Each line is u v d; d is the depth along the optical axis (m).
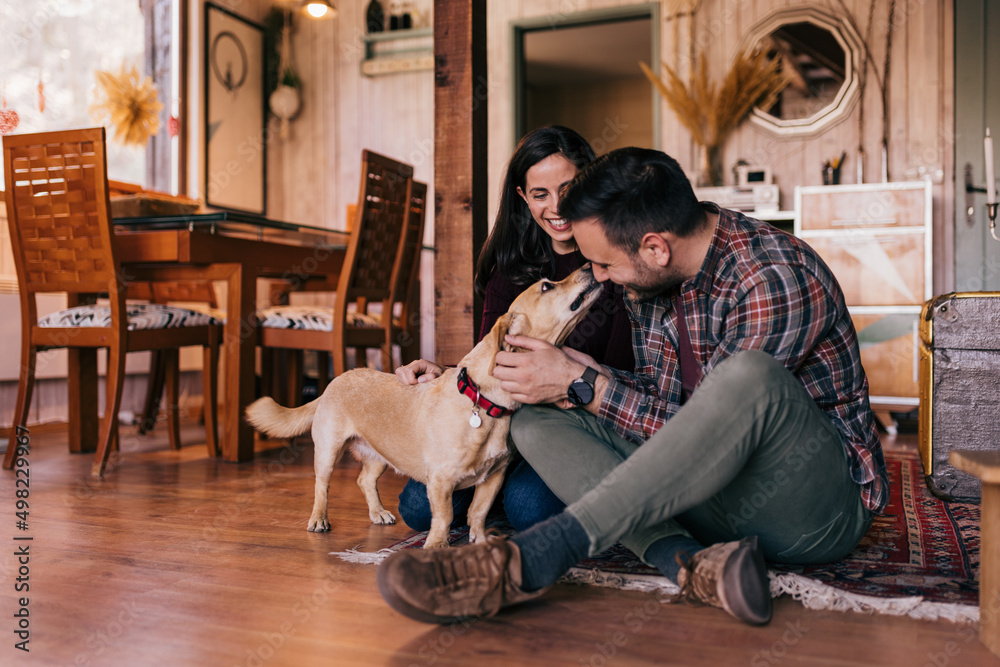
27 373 2.47
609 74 7.64
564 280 1.33
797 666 0.90
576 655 0.94
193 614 1.11
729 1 4.30
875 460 1.15
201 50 4.56
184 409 4.14
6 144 2.38
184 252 2.45
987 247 3.86
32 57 3.43
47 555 1.43
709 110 4.22
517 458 1.55
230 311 2.65
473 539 1.41
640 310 1.34
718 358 1.11
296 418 1.73
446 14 1.89
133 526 1.67
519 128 4.76
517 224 1.57
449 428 1.31
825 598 1.09
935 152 3.96
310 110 5.26
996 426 1.85
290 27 5.27
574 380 1.19
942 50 3.94
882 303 3.47
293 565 1.36
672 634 1.00
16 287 3.26
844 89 4.09
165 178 4.46
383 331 3.02
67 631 1.05
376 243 2.86
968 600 1.10
